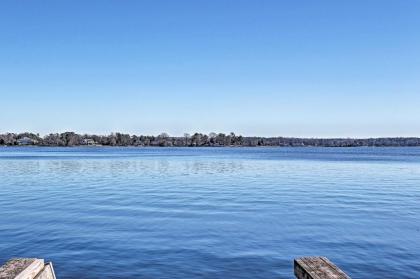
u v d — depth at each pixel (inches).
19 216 824.9
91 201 1060.5
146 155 5885.8
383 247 557.6
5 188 1449.3
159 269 458.6
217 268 463.2
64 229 685.9
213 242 589.0
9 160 4055.1
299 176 2004.2
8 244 577.3
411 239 606.9
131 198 1122.7
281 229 683.4
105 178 1891.0
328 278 137.7
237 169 2598.4
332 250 542.9
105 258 502.0
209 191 1312.7
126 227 701.9
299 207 946.1
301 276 152.4
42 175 2103.8
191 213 855.1
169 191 1312.7
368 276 431.8
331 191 1314.0
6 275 133.3
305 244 577.3
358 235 636.1
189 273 445.4
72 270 454.3
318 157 5078.7
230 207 944.9
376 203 1019.9
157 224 729.0
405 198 1129.4
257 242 589.6
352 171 2409.0
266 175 2071.9
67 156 5374.0
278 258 504.4
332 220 768.9
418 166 2952.8
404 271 448.5
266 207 944.3
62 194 1243.8
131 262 485.4
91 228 693.3
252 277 432.8
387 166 2970.0
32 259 152.9
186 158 4645.7
